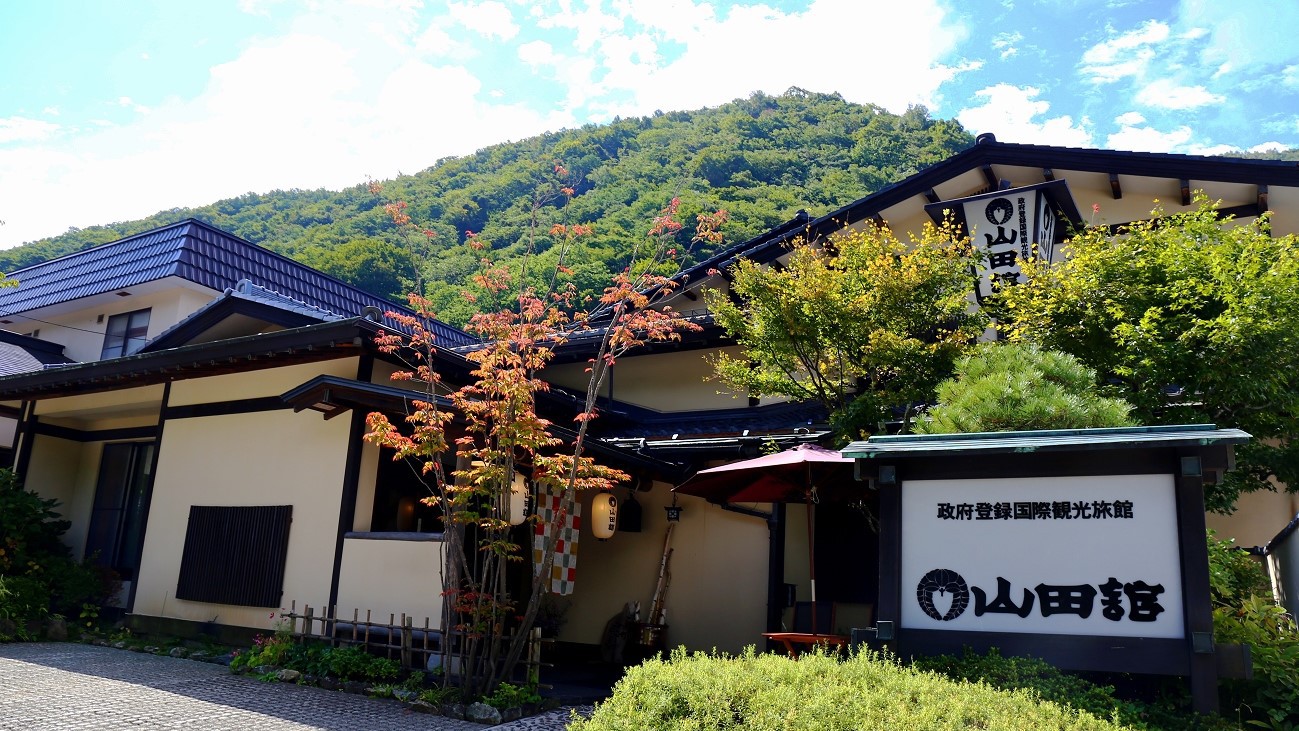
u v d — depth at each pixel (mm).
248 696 7754
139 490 13250
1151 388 7875
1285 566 8406
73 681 8000
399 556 9008
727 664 5031
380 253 30094
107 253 18250
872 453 5422
